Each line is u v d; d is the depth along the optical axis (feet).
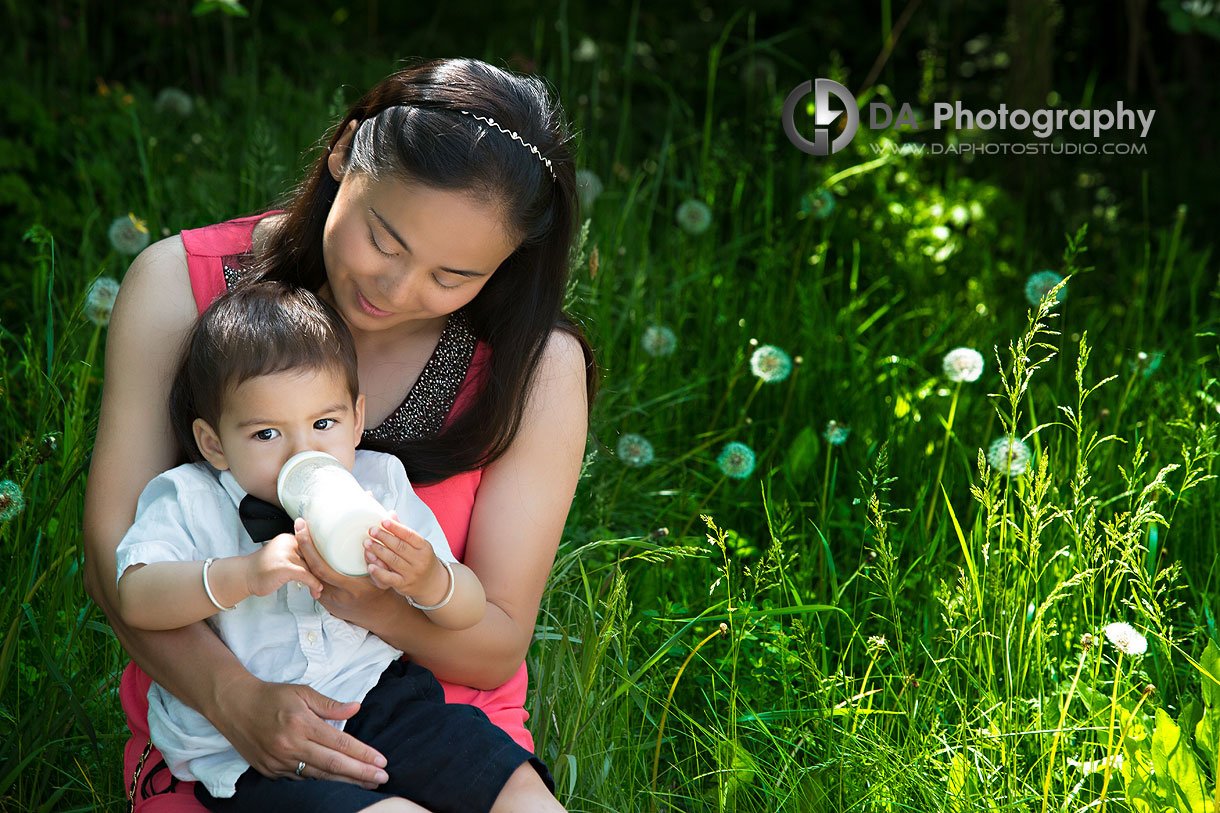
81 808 7.25
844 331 13.17
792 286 13.37
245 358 5.94
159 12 18.04
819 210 13.75
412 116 5.91
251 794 5.68
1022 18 17.60
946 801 7.28
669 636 9.00
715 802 7.70
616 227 13.51
